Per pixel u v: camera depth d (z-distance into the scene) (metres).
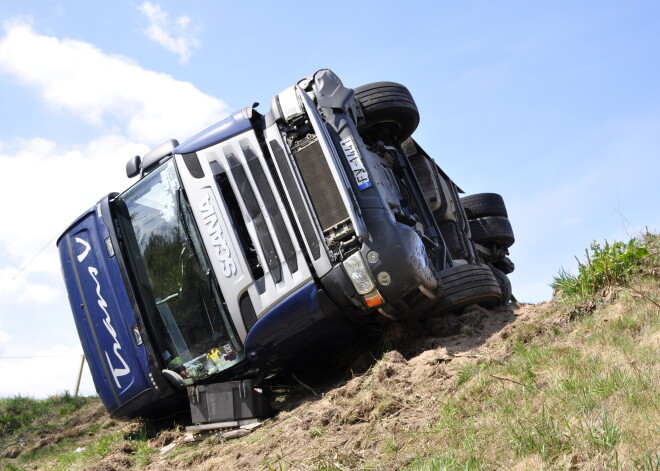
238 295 7.25
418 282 7.14
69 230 8.48
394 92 8.70
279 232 7.24
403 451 4.81
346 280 7.04
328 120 7.57
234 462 5.89
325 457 5.15
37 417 11.28
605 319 5.68
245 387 6.85
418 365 6.40
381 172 8.08
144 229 7.92
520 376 5.15
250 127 7.53
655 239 6.89
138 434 8.27
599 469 3.50
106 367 8.09
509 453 4.02
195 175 7.55
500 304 8.55
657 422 3.72
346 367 7.67
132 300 7.80
